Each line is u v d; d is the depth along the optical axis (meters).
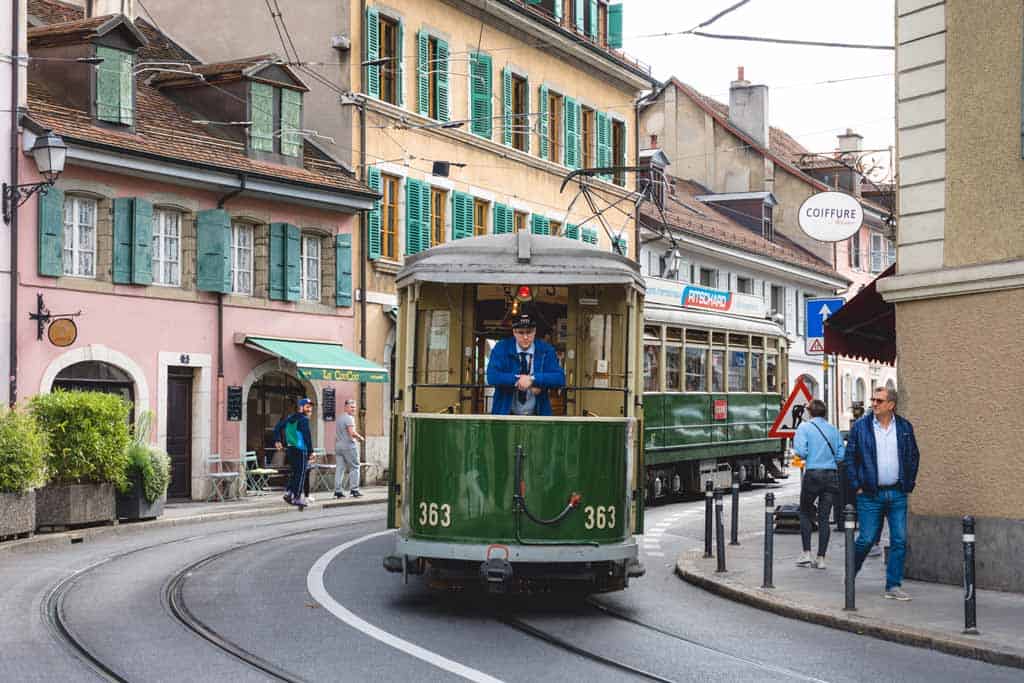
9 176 24.44
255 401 30.69
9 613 12.51
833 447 16.45
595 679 9.84
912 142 15.57
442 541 12.50
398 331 13.97
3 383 24.09
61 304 25.30
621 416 13.23
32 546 18.39
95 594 13.78
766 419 31.89
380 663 10.26
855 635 12.12
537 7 41.62
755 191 63.31
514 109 40.84
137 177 27.03
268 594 13.88
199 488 28.27
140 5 36.09
